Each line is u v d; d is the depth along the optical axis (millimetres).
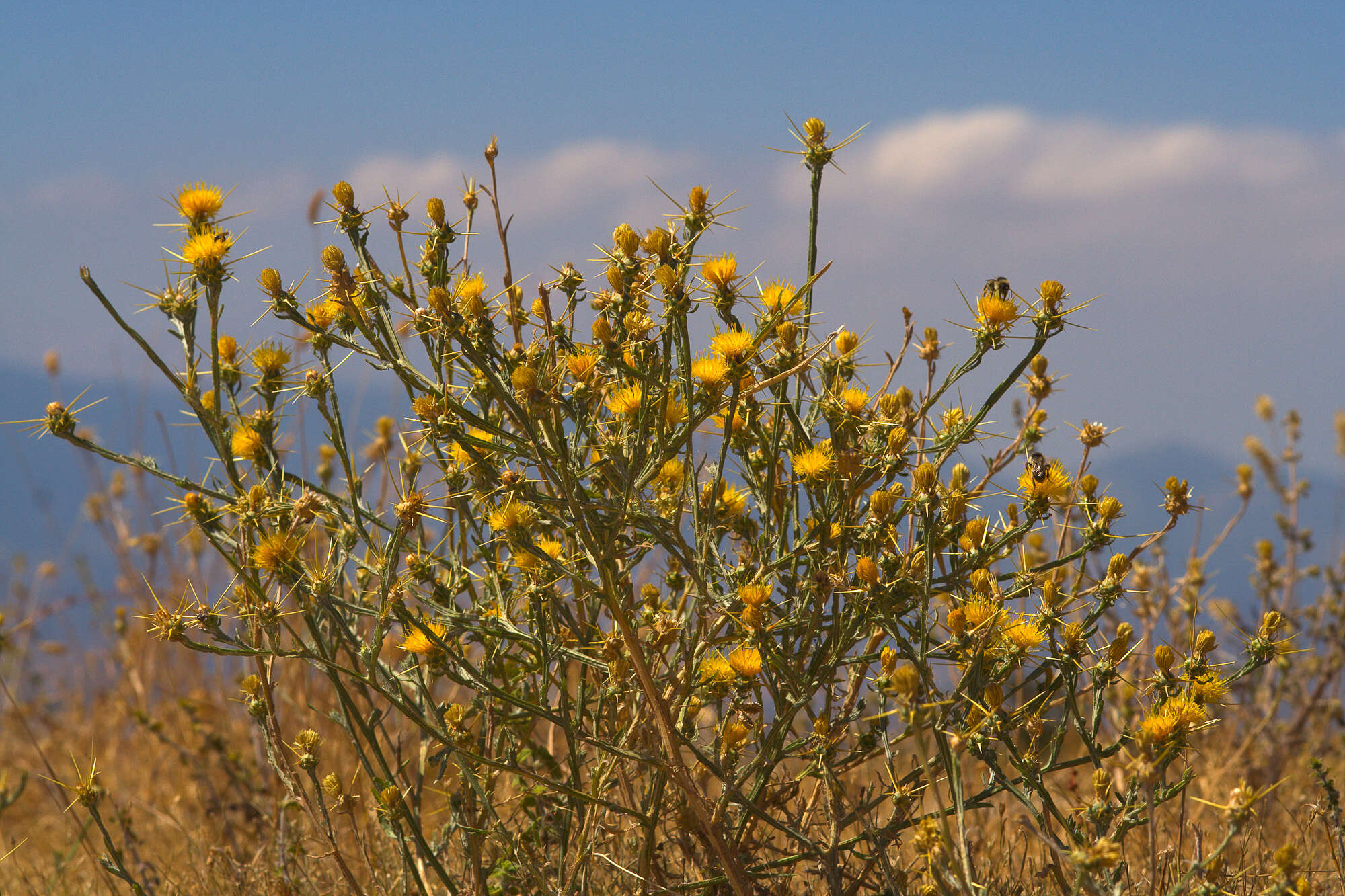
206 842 3682
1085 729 2012
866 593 1999
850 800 2344
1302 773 3852
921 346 2785
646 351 2074
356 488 2258
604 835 2465
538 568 2230
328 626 2348
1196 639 2070
